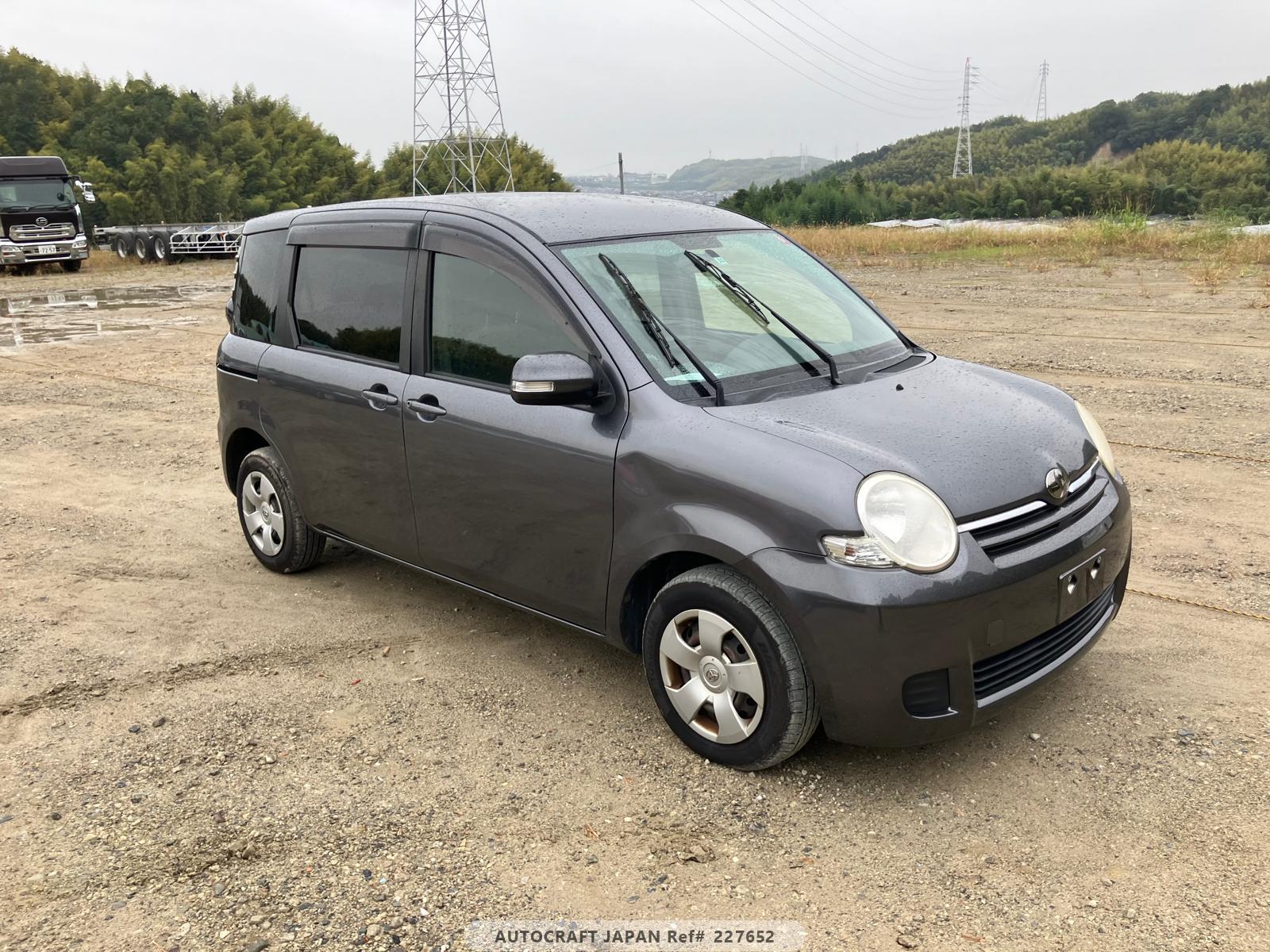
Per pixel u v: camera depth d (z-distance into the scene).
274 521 5.17
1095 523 3.30
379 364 4.29
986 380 3.93
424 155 71.62
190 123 68.62
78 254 28.78
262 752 3.58
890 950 2.52
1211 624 4.25
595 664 4.20
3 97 68.00
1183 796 3.10
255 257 5.15
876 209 67.56
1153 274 17.98
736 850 2.95
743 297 3.90
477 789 3.30
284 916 2.72
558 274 3.61
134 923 2.72
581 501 3.49
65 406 9.77
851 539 2.87
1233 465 6.40
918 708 2.97
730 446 3.14
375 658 4.32
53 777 3.46
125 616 4.82
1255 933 2.51
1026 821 3.02
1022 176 84.06
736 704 3.24
